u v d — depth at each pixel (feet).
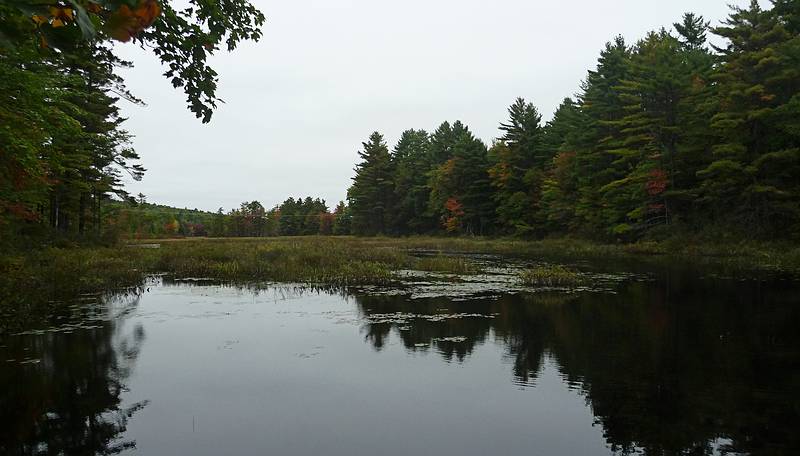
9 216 56.24
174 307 39.06
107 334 30.81
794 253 66.59
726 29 81.10
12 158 32.42
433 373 23.67
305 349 27.66
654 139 98.12
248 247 84.94
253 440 17.08
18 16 5.03
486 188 173.17
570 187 131.44
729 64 81.92
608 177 115.34
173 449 16.44
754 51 80.89
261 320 34.63
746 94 77.10
